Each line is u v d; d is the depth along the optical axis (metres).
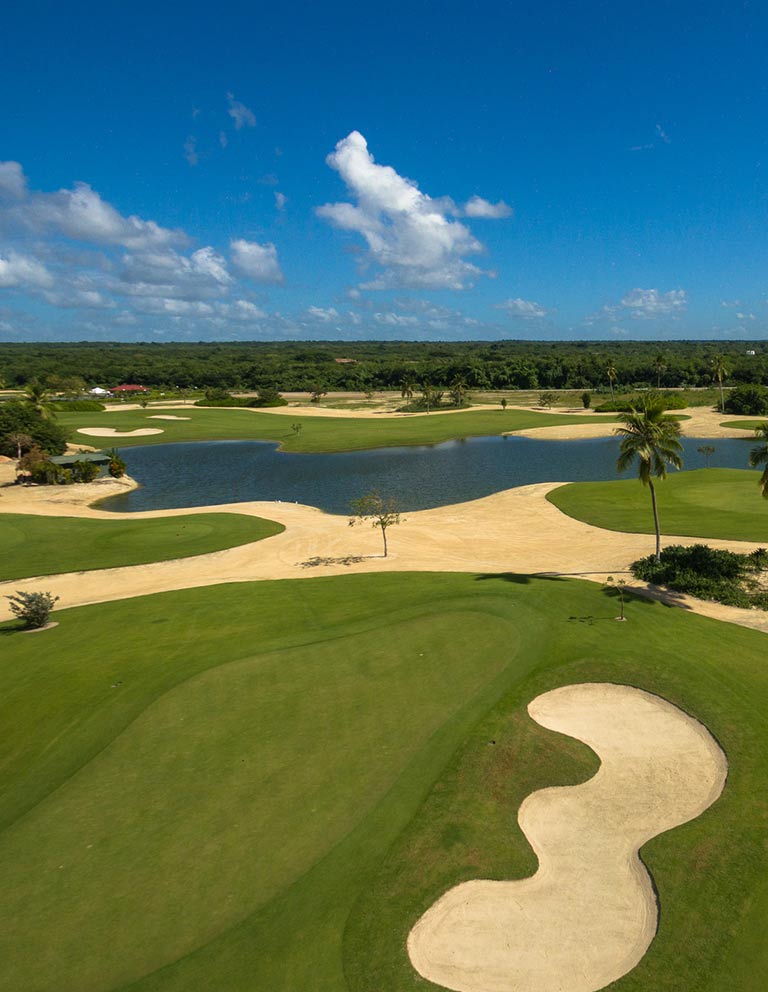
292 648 30.17
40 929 15.26
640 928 15.21
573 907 15.84
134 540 56.94
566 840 18.16
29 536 58.62
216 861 17.20
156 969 14.12
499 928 15.23
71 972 14.11
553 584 39.31
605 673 26.81
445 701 24.78
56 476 86.38
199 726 23.78
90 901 16.05
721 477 72.44
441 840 17.78
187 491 85.19
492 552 50.78
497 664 27.67
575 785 20.38
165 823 18.75
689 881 16.39
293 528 60.66
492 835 18.08
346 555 51.12
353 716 24.00
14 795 20.58
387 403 187.75
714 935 14.79
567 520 60.28
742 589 38.00
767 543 47.81
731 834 17.91
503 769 20.83
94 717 24.86
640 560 44.19
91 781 20.88
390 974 13.99
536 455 105.00
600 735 23.03
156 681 27.50
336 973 14.01
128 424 146.88
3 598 42.72
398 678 26.78
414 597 37.44
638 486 71.94
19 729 24.53
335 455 111.19
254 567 48.44
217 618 35.78
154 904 15.88
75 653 31.44
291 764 21.25
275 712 24.50
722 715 23.70
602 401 169.88
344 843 17.67
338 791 19.83
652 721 23.84
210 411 170.00
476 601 35.59
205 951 14.53
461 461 101.50
